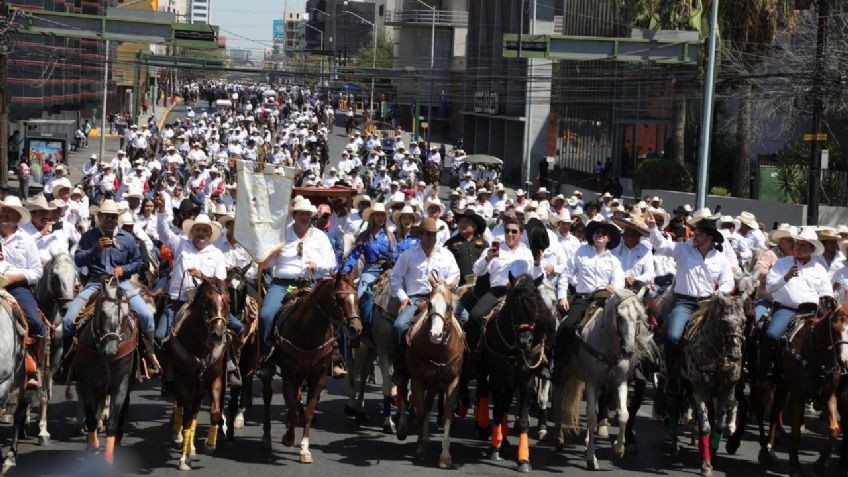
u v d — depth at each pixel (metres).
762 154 48.31
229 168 50.75
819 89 31.91
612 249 15.05
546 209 25.78
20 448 13.38
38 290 13.73
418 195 31.28
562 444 14.22
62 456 13.02
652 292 14.94
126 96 102.88
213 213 16.56
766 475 13.43
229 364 13.38
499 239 16.55
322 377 13.30
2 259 12.84
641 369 14.11
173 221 15.91
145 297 13.61
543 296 13.72
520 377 13.20
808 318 13.52
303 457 13.09
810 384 13.16
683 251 14.20
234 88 128.62
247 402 15.37
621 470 13.27
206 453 13.29
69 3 64.06
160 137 69.19
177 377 12.75
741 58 41.19
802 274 14.03
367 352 15.51
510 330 13.11
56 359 13.84
